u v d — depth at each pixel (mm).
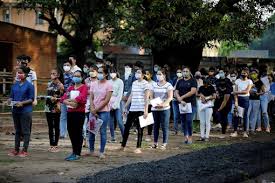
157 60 25000
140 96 13109
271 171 9578
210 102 15938
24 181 9133
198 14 22188
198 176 7742
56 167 10555
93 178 7793
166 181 7273
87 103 13422
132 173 7758
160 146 14422
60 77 14148
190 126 15148
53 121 12703
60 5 29797
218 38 22250
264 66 21812
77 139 11539
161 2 22125
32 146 13648
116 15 26078
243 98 17469
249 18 22250
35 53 35844
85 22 30547
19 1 36781
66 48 40375
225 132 18188
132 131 17953
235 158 9148
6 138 15188
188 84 15203
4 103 23156
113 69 14750
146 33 22984
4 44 34781
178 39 22469
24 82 11859
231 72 21359
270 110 22047
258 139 16797
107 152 12977
